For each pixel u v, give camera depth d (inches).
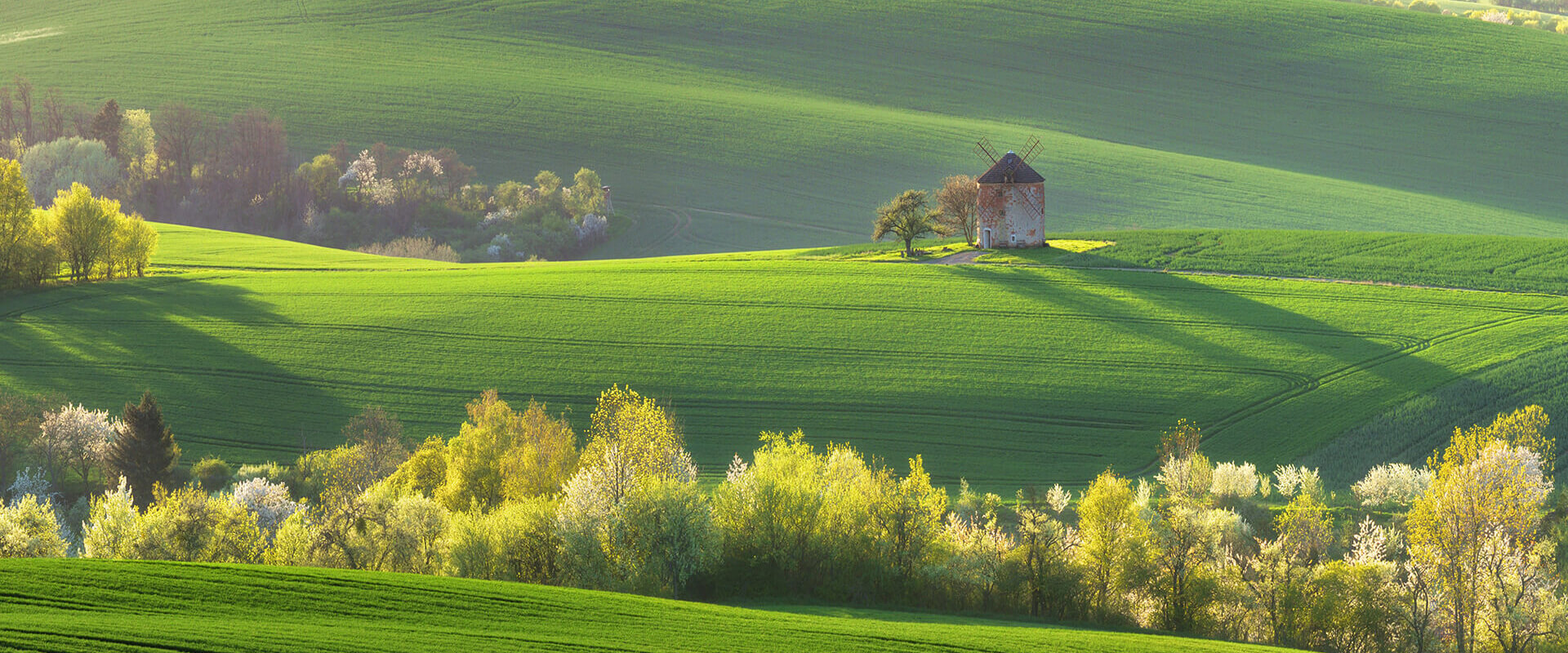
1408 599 5206.7
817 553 5654.5
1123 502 5615.2
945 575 5462.6
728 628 4306.1
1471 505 5383.9
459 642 3809.1
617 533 5447.8
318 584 4382.4
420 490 7322.8
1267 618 5300.2
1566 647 5019.7
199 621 3774.6
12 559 4350.4
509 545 5521.7
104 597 3964.1
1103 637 4608.8
